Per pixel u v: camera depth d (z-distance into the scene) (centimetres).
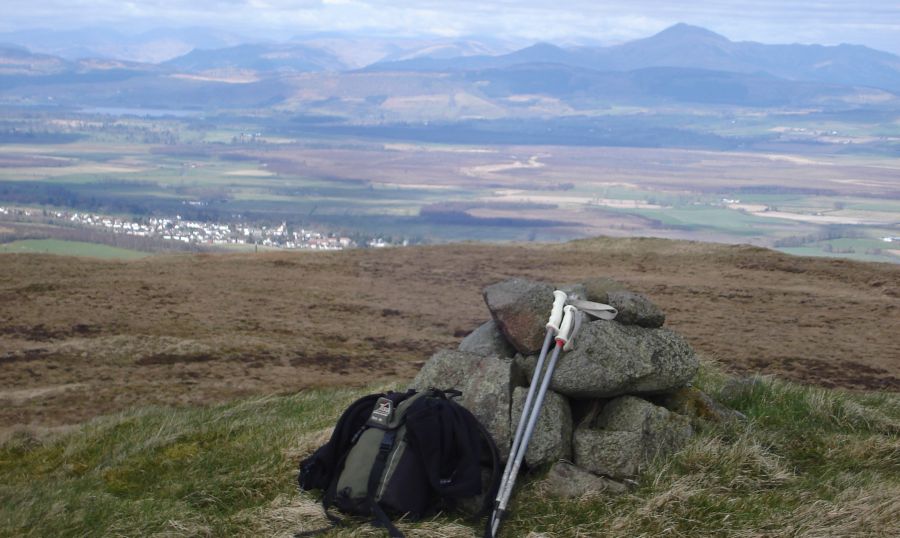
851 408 789
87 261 2656
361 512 554
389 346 1797
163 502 614
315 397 1172
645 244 3094
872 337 1795
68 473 758
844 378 1447
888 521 542
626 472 605
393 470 559
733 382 822
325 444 645
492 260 2842
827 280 2436
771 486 614
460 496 559
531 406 606
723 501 573
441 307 2186
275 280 2456
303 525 559
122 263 2655
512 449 579
